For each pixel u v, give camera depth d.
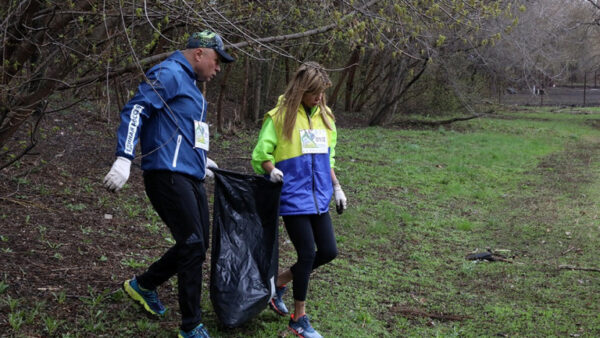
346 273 5.70
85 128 10.09
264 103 16.22
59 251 5.02
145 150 3.64
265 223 4.06
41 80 4.80
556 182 11.25
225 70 12.90
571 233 7.64
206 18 4.97
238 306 3.90
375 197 9.25
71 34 4.92
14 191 6.48
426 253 6.73
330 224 4.14
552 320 4.84
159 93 3.56
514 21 7.04
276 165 4.04
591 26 24.89
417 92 22.84
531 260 6.58
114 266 4.92
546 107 32.00
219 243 4.02
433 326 4.63
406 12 6.33
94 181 7.51
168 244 5.84
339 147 13.70
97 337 3.69
